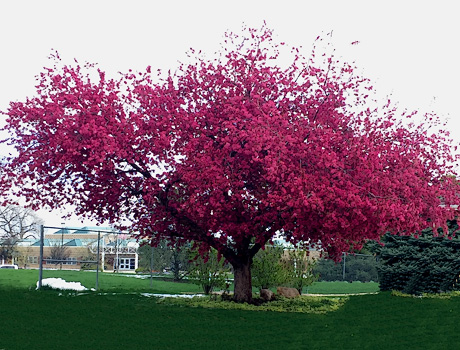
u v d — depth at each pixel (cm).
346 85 1659
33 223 6231
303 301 1900
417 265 2070
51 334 1173
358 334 1275
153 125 1603
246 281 1791
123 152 1545
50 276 2780
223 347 1117
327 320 1466
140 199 1805
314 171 1477
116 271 4397
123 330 1248
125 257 4834
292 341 1191
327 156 1413
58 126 1572
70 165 1678
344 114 1678
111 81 1686
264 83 1633
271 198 1445
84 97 1600
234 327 1338
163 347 1101
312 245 1800
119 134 1554
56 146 1548
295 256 2334
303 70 1688
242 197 1542
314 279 2358
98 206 1838
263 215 1544
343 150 1527
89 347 1071
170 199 1752
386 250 2162
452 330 1315
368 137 1574
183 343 1142
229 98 1614
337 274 3647
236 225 1571
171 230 1820
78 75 1686
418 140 1647
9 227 6109
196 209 1517
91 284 2544
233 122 1527
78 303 1605
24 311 1430
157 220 1756
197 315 1483
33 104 1655
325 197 1377
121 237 4253
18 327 1230
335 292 2645
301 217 1459
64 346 1070
